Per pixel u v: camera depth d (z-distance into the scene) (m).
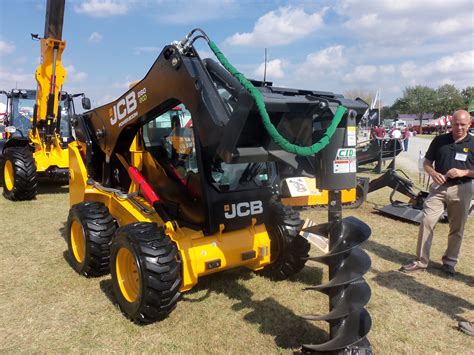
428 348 3.15
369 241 5.74
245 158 2.71
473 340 3.27
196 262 3.42
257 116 2.68
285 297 3.88
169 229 3.56
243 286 4.09
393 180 7.41
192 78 2.98
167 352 3.02
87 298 3.83
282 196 6.79
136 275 3.41
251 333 3.27
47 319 3.47
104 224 4.14
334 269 2.93
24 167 7.74
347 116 2.75
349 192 7.53
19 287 4.07
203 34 2.97
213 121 2.84
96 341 3.15
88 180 4.80
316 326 3.38
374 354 3.06
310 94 3.15
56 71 7.77
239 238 3.72
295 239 3.97
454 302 3.90
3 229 6.05
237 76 2.63
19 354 2.99
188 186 3.69
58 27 7.34
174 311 3.59
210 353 3.01
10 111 10.41
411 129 54.22
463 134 4.36
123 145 4.30
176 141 3.80
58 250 5.15
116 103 4.04
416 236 5.99
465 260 4.99
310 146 2.64
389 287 4.22
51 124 8.16
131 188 4.31
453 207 4.43
